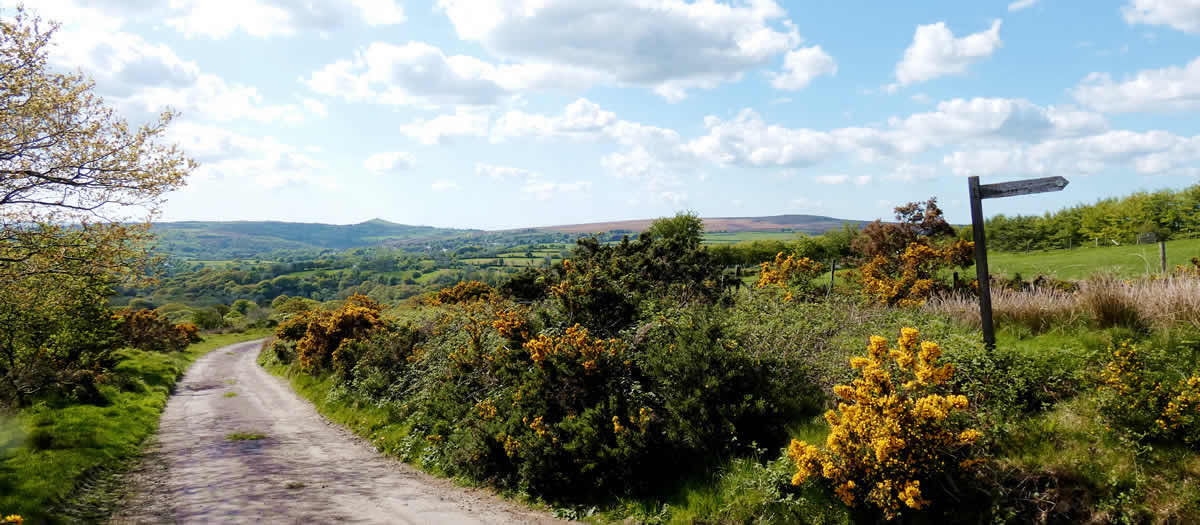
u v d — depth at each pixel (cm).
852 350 834
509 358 1056
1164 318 676
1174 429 470
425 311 2577
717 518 623
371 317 2412
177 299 11781
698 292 1376
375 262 18950
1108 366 536
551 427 840
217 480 973
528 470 805
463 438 975
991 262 2902
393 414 1388
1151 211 3806
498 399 1034
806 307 1052
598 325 1152
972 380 600
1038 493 479
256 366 3728
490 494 851
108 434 1255
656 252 1577
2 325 1376
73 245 1274
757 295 1248
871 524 523
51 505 812
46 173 1212
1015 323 827
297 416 1719
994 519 476
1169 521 420
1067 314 790
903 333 556
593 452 759
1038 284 1163
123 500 877
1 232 1192
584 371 872
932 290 1343
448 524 722
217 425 1571
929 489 509
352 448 1235
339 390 1839
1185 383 497
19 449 1024
